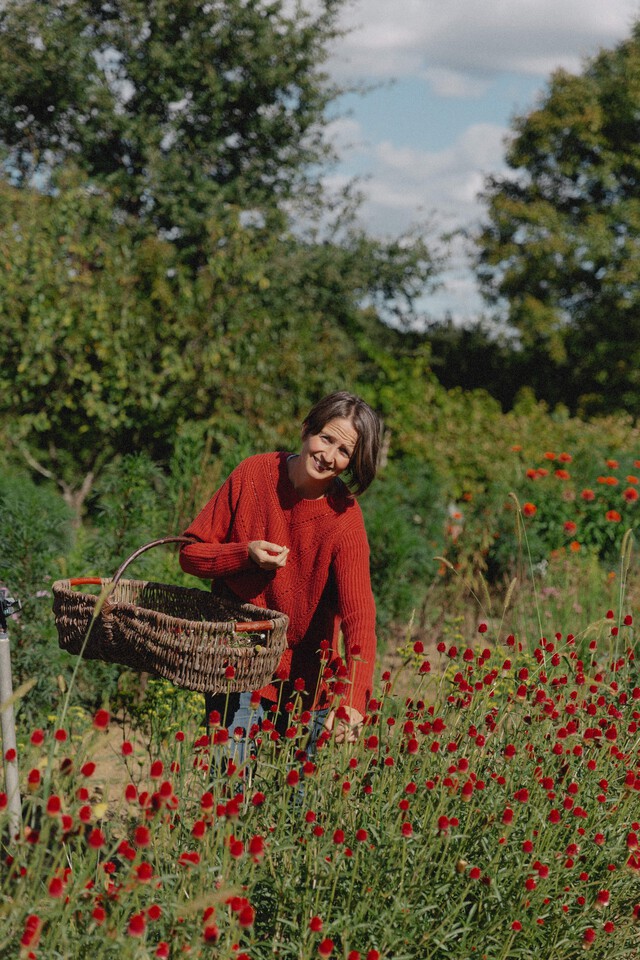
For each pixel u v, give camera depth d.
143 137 14.66
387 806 2.49
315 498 2.96
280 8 15.52
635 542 8.70
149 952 2.08
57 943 2.01
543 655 3.30
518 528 4.39
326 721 2.69
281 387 9.66
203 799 2.06
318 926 2.11
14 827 2.31
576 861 2.72
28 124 14.82
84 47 14.43
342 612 2.91
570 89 24.06
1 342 8.49
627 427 14.05
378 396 11.96
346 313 16.58
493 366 25.03
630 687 3.92
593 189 25.16
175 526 5.89
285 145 16.03
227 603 2.97
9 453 8.79
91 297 8.59
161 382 8.79
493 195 24.94
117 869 2.69
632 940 2.82
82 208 9.32
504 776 2.80
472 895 2.57
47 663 4.46
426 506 8.42
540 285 24.39
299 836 2.48
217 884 2.24
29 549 4.59
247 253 9.48
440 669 4.95
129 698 4.78
